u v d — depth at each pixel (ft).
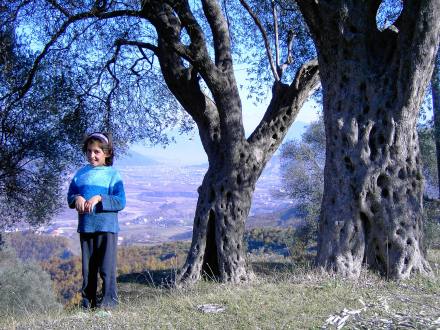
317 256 22.66
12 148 36.32
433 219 53.52
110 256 16.90
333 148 22.61
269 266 37.63
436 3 20.26
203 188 31.73
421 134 48.78
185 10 29.19
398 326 13.65
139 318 15.35
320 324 14.08
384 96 21.86
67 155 38.42
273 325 14.06
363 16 22.22
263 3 40.52
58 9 30.91
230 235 30.53
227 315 15.11
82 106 38.47
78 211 16.15
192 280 30.42
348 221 21.79
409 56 20.92
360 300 16.19
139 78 40.86
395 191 21.50
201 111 32.78
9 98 35.45
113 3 31.48
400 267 20.94
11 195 37.88
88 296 17.12
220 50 31.17
